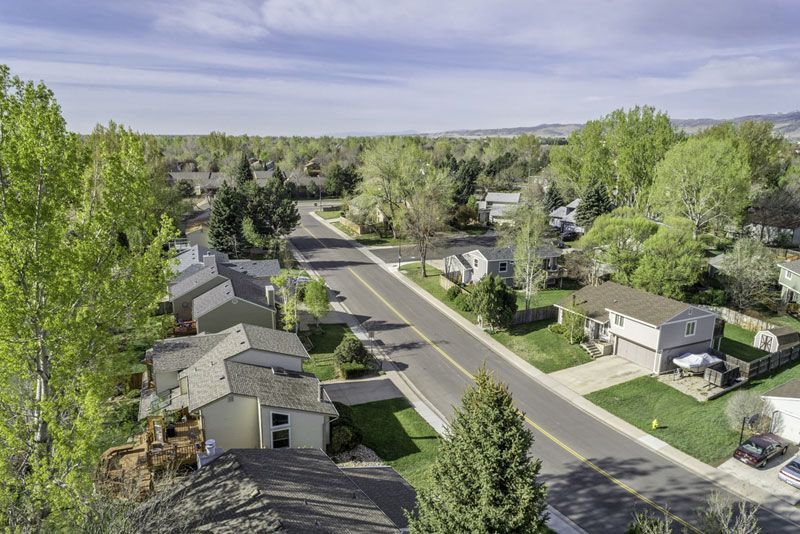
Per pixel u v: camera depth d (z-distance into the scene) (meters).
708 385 35.75
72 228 18.92
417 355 40.81
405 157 78.06
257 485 17.62
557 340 43.03
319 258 69.00
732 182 63.19
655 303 39.91
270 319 41.56
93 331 18.39
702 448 28.89
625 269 52.84
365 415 32.03
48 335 17.58
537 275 51.06
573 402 33.97
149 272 19.77
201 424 25.52
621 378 37.16
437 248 67.50
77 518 15.59
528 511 15.59
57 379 17.69
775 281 52.84
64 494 15.62
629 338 39.59
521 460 15.81
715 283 54.78
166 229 20.42
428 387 35.84
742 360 39.28
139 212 20.11
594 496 24.98
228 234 64.19
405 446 28.88
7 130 16.58
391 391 35.19
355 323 47.16
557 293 55.62
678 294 48.22
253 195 69.25
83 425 16.39
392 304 52.12
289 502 17.03
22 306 16.59
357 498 19.03
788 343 39.84
